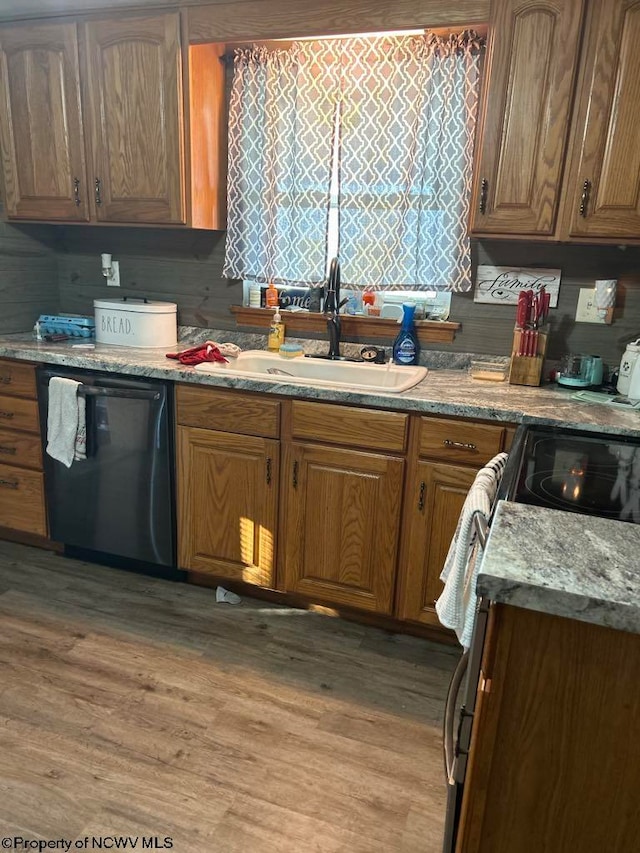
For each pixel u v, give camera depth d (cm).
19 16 252
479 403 199
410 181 238
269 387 218
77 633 222
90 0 239
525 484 127
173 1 230
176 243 286
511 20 195
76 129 256
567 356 230
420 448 206
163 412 234
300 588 235
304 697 196
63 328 292
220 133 260
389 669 211
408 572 219
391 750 176
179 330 294
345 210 248
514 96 200
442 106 229
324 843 147
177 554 251
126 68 242
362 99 236
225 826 150
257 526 235
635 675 80
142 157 249
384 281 249
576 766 86
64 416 242
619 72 189
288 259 261
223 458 233
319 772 167
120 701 189
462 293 249
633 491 126
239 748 174
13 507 274
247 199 261
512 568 81
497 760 89
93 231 300
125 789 158
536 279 238
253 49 244
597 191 199
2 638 217
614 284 225
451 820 111
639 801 85
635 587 77
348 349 267
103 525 257
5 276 284
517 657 84
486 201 211
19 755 167
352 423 212
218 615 238
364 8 213
